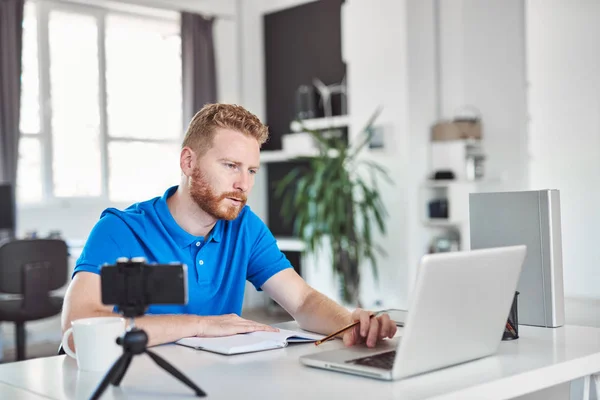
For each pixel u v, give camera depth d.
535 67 5.62
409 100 5.74
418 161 5.81
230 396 1.19
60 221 6.20
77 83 6.34
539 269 1.91
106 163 6.51
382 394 1.19
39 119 6.11
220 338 1.66
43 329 5.95
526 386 1.36
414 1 5.80
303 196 5.82
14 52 5.74
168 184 6.97
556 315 1.89
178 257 1.94
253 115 1.89
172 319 1.66
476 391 1.25
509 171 5.74
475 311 1.41
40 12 6.09
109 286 1.24
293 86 7.14
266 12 7.30
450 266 1.31
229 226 2.05
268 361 1.46
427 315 1.30
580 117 5.39
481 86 5.83
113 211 1.95
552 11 5.52
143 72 6.79
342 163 5.59
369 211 5.94
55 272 4.55
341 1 6.69
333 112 6.76
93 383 1.32
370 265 5.96
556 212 1.91
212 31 6.99
